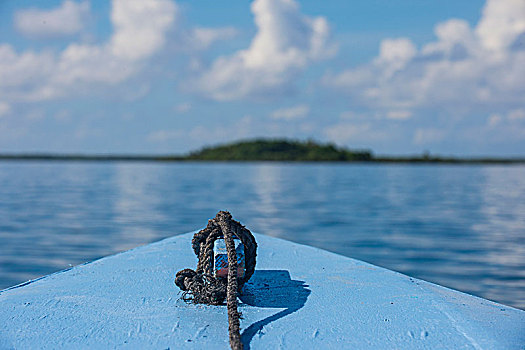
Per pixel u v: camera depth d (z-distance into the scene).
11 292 2.55
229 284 2.21
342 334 2.03
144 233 10.69
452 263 7.49
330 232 11.07
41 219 13.35
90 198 21.14
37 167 89.25
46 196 21.98
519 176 57.84
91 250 8.48
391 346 1.92
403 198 22.75
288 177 51.41
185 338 1.98
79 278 2.81
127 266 3.08
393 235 10.61
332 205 18.72
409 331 2.05
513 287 5.99
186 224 12.41
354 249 8.77
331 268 3.08
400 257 7.97
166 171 71.00
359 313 2.25
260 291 2.58
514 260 7.73
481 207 18.14
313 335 2.01
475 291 5.80
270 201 20.48
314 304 2.38
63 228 11.50
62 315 2.22
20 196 21.81
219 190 28.16
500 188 31.89
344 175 59.69
